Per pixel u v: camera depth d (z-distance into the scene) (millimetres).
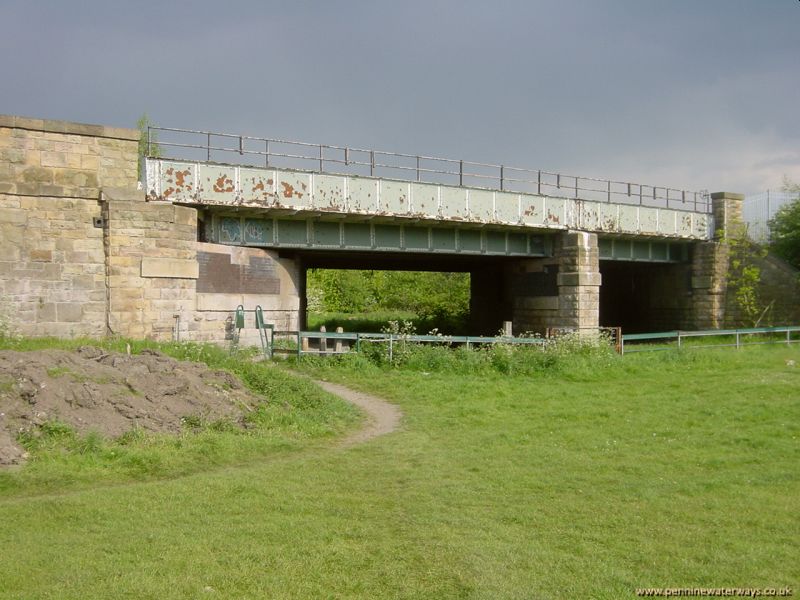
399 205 28484
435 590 6172
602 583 6281
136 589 5988
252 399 14797
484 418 15523
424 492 9406
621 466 11016
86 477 9758
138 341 20656
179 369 14336
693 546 7266
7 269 20250
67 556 6723
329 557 6879
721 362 24953
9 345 18594
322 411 15320
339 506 8695
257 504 8680
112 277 21422
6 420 10625
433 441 13258
